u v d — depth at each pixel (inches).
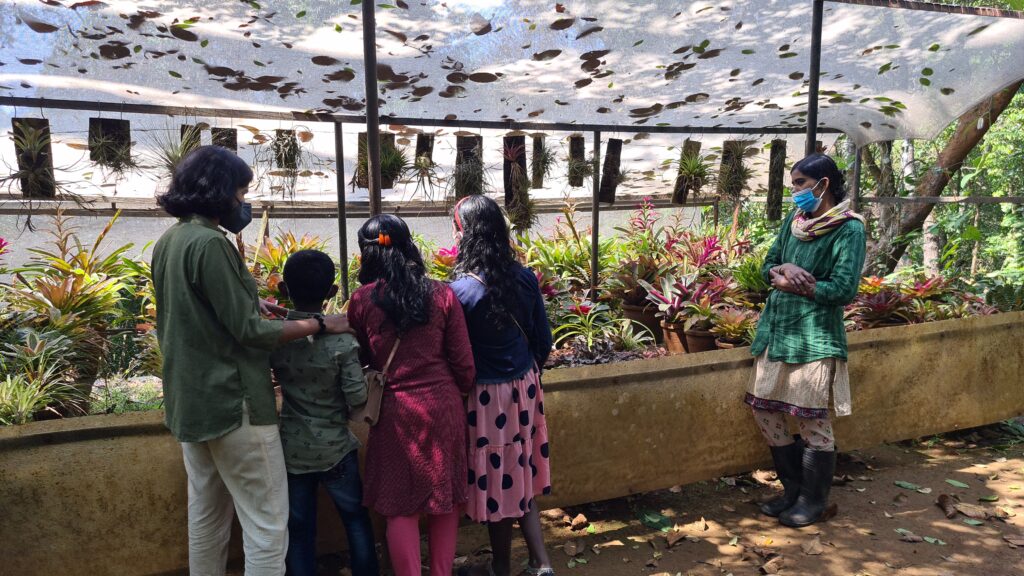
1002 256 337.4
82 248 147.5
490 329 95.7
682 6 121.3
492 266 95.7
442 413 90.0
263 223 177.3
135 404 119.5
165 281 81.6
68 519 94.1
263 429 84.0
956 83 175.0
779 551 118.2
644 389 128.2
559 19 119.7
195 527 88.7
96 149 123.9
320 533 107.8
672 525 128.3
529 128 164.2
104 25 112.3
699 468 136.3
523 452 98.5
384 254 91.3
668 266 184.1
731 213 264.1
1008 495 141.2
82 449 93.7
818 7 134.2
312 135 155.6
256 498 84.7
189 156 82.5
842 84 171.3
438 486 89.4
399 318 88.9
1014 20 148.9
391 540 90.5
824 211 122.0
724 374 136.4
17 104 123.0
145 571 99.0
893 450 167.0
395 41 122.8
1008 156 366.3
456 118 164.1
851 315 171.3
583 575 111.0
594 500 126.0
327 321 89.0
